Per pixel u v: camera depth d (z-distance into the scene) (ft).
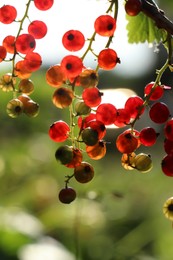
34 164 3.30
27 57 1.49
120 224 2.96
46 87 3.33
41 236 2.41
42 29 1.51
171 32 1.47
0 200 3.09
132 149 1.46
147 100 1.47
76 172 1.43
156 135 1.48
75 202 2.68
